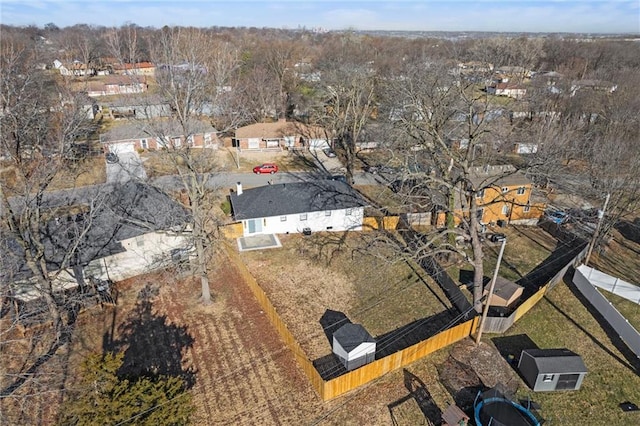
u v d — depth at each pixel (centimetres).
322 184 3844
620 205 3519
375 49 9975
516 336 2430
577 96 5888
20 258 2238
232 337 2373
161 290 2758
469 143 2519
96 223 2811
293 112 7319
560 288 2883
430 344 2242
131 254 2833
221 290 2783
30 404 1923
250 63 8006
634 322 2575
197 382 2080
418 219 3738
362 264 3125
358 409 1952
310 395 2017
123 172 4462
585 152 4147
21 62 4366
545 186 4406
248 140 5606
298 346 2191
